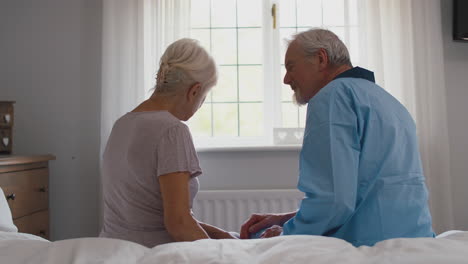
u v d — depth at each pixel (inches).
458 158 100.7
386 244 26.8
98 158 103.3
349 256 24.8
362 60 97.4
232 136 107.7
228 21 107.7
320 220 39.7
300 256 24.6
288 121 107.5
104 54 98.3
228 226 96.3
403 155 41.9
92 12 105.3
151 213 44.7
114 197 46.1
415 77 96.1
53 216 103.3
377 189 40.3
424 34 96.7
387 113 42.3
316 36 49.9
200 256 25.2
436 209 94.8
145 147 43.0
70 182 103.6
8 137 92.7
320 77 49.9
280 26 107.6
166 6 98.2
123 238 45.2
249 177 100.6
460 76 101.5
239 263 24.2
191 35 106.3
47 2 105.7
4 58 105.7
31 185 86.7
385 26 98.9
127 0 99.9
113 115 98.4
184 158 42.2
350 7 103.9
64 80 104.9
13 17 105.9
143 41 98.9
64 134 104.3
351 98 42.1
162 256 25.5
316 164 40.3
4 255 25.9
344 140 39.9
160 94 48.4
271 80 107.2
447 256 24.0
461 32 97.3
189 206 44.2
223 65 107.9
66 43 105.2
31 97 105.0
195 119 107.6
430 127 95.7
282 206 96.0
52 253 25.6
